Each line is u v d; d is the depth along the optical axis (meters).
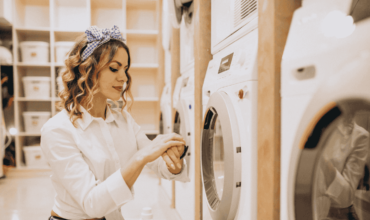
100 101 0.92
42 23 3.74
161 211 2.23
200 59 1.51
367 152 0.55
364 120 0.51
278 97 0.76
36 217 2.12
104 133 0.89
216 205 1.23
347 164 0.57
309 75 0.61
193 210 1.65
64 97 0.88
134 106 4.06
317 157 0.56
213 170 1.37
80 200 0.73
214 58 1.45
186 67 1.98
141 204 2.41
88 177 0.76
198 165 1.51
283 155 0.70
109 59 0.81
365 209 0.56
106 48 0.82
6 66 3.50
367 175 0.56
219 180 1.35
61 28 3.58
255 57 0.93
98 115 0.93
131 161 0.72
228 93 1.10
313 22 0.64
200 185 1.50
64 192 0.84
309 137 0.57
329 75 0.54
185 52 2.02
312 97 0.56
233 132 0.99
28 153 3.39
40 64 3.43
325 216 0.59
